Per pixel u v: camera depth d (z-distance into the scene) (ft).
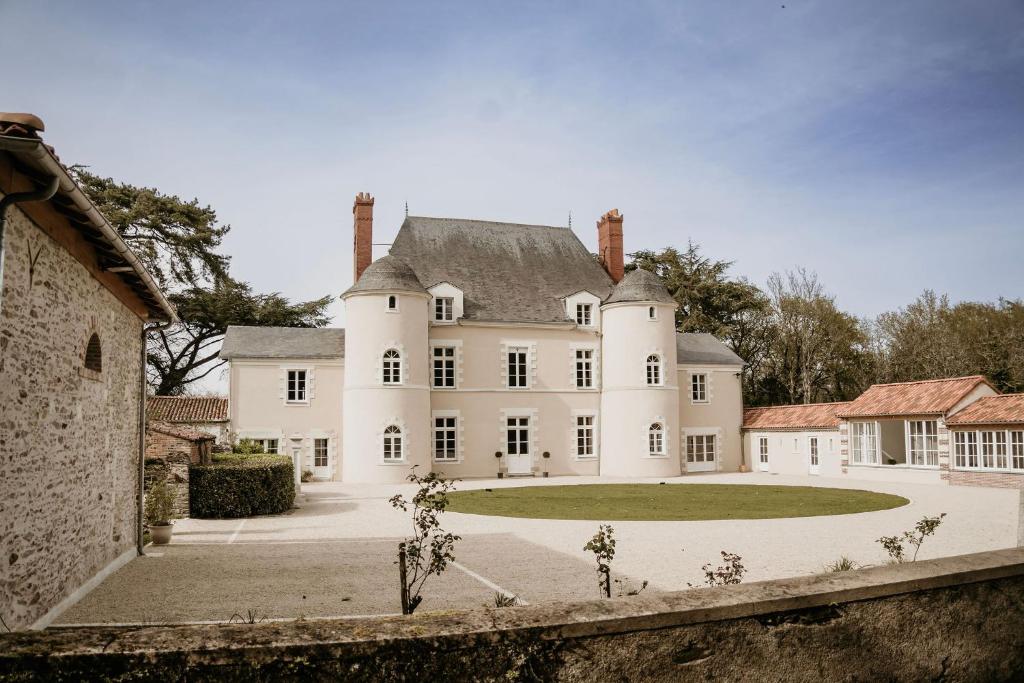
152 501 53.47
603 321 131.75
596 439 131.13
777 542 50.65
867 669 17.29
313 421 116.06
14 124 20.65
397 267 116.47
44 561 28.84
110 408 39.75
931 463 106.22
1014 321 158.20
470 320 124.98
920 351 169.48
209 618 31.48
